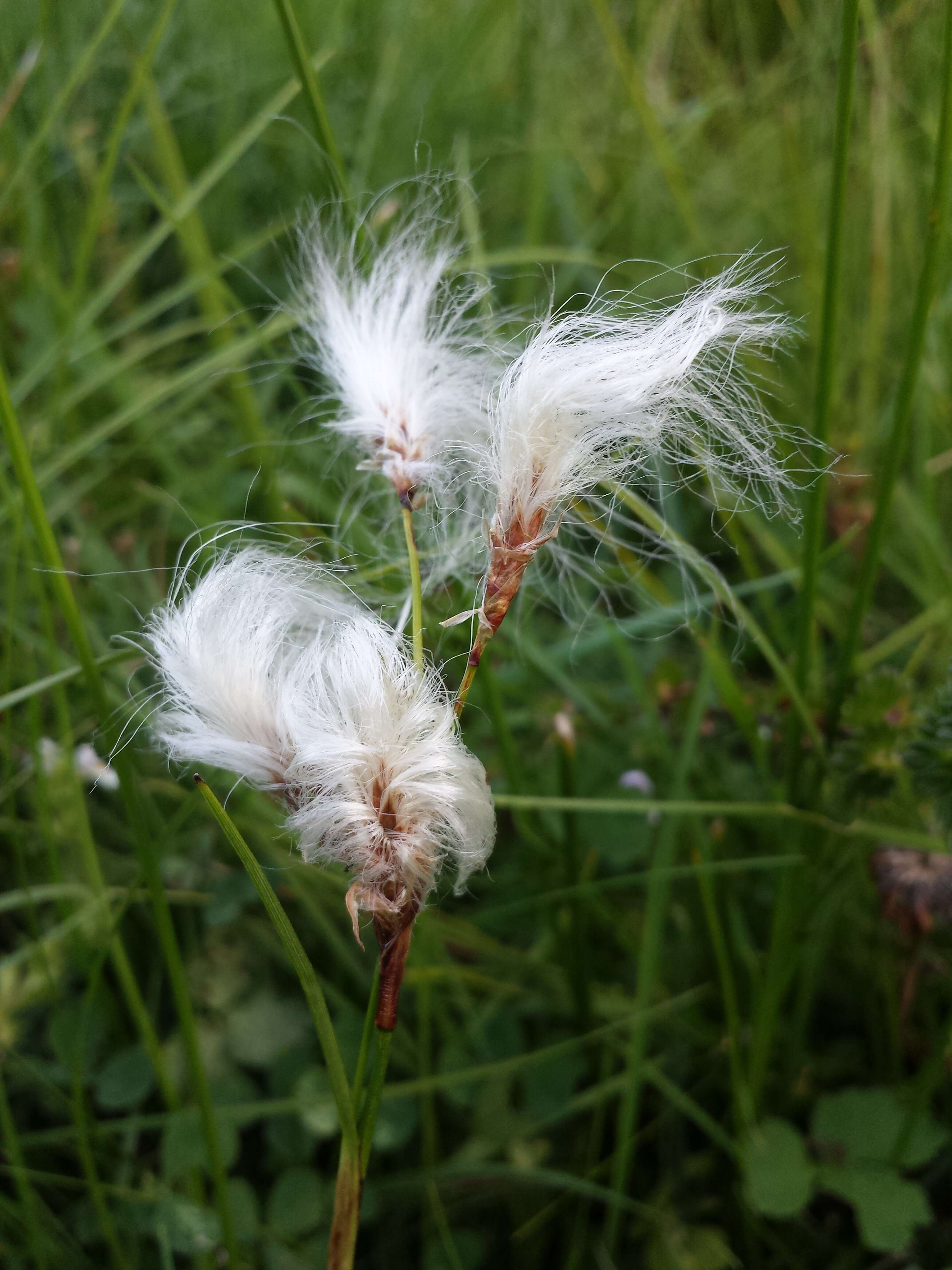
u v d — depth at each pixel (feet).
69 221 0.93
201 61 1.05
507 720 0.68
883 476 0.49
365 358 0.42
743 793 0.65
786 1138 0.54
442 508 0.44
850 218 0.90
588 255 0.84
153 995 0.60
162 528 0.79
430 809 0.34
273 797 0.36
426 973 0.55
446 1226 0.56
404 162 0.99
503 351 0.49
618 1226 0.57
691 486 0.76
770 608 0.65
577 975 0.57
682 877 0.63
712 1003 0.62
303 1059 0.58
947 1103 0.57
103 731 0.45
